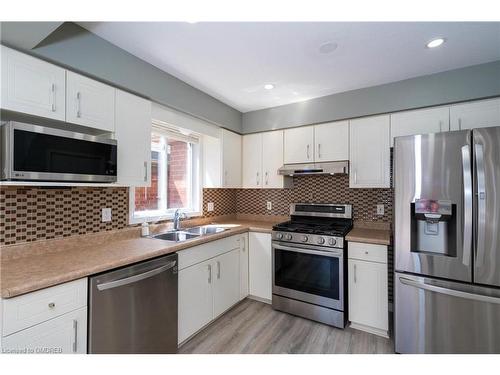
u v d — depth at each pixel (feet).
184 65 6.47
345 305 7.38
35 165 4.12
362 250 7.14
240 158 10.54
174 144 9.17
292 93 8.37
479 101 6.45
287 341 6.63
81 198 5.96
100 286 4.38
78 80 4.98
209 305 7.26
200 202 9.82
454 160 5.38
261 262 8.97
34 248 5.08
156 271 5.38
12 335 3.37
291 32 5.07
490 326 5.06
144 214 7.91
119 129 5.78
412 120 7.24
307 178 10.00
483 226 5.07
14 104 4.09
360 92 7.93
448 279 5.49
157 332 5.48
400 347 5.96
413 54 5.91
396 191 6.03
